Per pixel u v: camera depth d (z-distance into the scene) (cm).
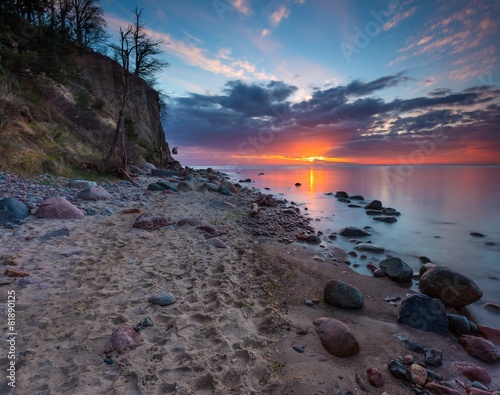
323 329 330
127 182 1380
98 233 626
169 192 1287
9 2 1378
